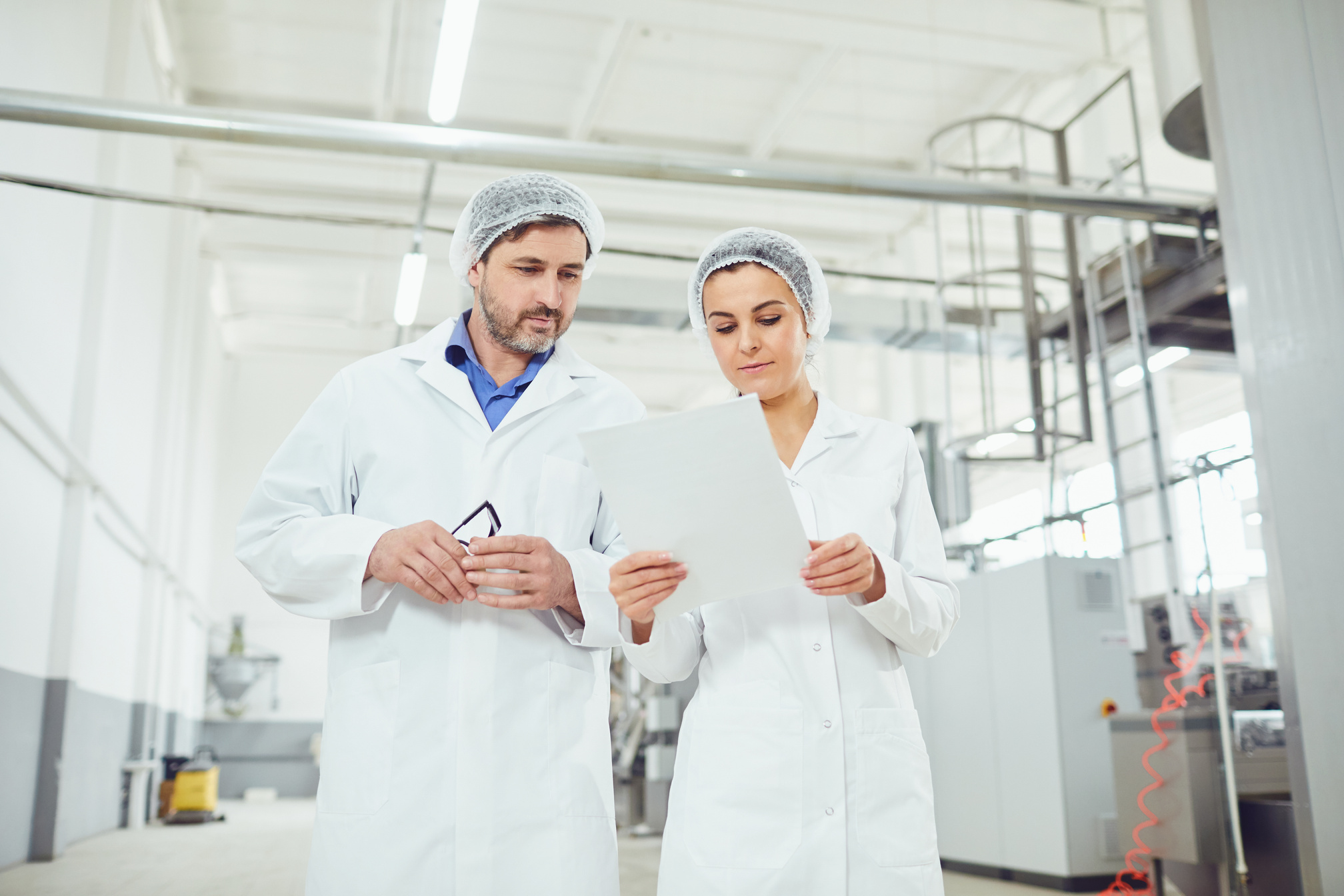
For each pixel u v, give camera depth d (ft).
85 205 20.16
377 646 4.55
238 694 41.63
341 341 44.45
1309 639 8.91
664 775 22.98
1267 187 9.57
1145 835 12.17
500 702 4.43
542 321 4.87
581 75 26.63
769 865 4.02
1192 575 18.49
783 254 4.85
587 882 4.40
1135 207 15.43
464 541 4.65
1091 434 17.85
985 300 19.62
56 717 19.29
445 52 12.22
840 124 28.76
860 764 4.18
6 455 15.94
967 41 23.71
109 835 23.85
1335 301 8.87
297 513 4.67
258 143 13.62
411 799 4.29
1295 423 9.18
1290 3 9.45
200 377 35.24
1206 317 17.22
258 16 24.70
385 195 31.50
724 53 25.76
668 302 23.57
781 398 4.81
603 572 4.60
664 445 3.74
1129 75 17.60
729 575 3.98
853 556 3.95
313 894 4.32
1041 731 15.14
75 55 18.45
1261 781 11.73
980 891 14.67
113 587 24.00
